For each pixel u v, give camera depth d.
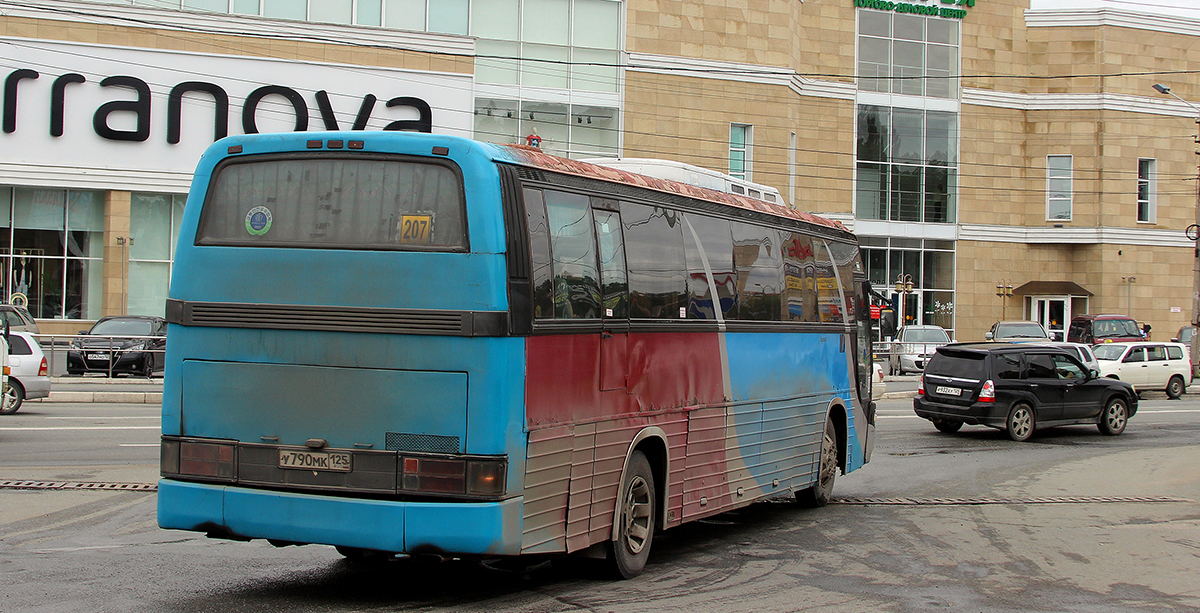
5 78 32.97
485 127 37.97
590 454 7.82
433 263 6.95
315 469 7.05
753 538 10.69
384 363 6.98
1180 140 50.56
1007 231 50.41
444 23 37.22
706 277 9.72
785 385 11.45
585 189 7.93
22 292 34.09
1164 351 32.75
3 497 11.40
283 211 7.30
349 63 34.97
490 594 7.86
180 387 7.41
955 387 20.83
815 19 47.16
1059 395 21.12
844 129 47.47
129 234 34.25
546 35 38.66
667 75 40.06
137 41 33.72
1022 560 9.80
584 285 7.80
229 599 7.43
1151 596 8.48
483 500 6.81
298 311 7.15
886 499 13.43
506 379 6.89
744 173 41.22
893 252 48.94
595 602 7.70
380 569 8.62
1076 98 50.22
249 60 34.38
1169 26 50.56
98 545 9.23
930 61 49.25
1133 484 15.12
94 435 16.62
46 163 33.31
